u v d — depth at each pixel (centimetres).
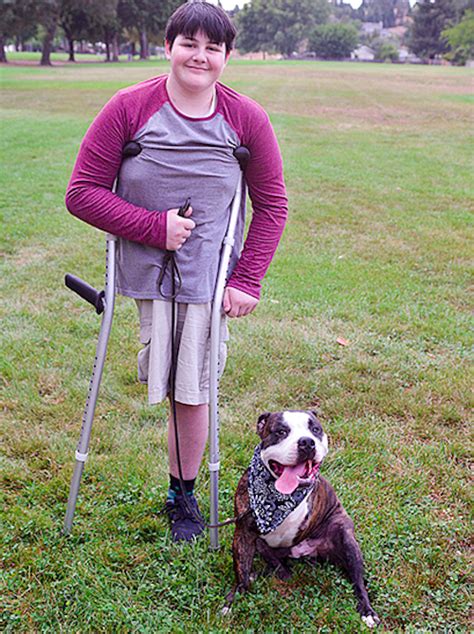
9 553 315
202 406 327
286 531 291
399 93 3419
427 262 789
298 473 271
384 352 546
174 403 316
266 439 281
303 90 3412
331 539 305
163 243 281
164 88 279
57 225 894
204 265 295
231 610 285
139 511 345
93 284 682
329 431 429
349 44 12738
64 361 514
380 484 373
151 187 283
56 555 313
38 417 443
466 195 1159
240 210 309
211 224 293
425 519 343
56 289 666
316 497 296
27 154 1459
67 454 396
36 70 5575
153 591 295
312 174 1328
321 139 1825
